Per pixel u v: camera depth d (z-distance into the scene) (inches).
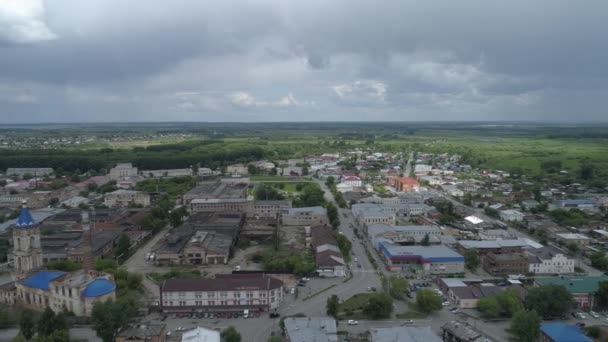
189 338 7514.8
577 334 7775.6
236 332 7815.0
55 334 7534.5
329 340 7559.1
